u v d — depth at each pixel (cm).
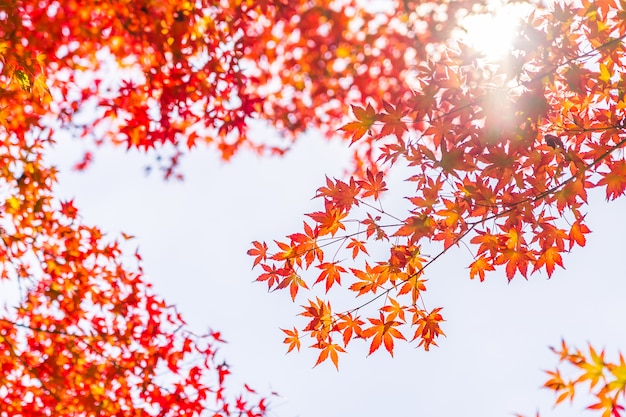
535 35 372
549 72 375
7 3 579
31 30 677
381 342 442
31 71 590
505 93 377
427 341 439
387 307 439
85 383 606
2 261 613
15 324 600
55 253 631
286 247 443
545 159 398
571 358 271
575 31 398
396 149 404
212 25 729
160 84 746
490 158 388
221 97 761
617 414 263
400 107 388
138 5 696
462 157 388
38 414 597
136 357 623
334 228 431
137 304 641
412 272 434
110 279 643
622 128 401
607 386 266
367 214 423
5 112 593
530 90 376
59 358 608
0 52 571
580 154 411
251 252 450
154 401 618
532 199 402
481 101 379
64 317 628
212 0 724
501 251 413
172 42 716
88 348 618
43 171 622
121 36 743
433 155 392
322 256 442
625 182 388
